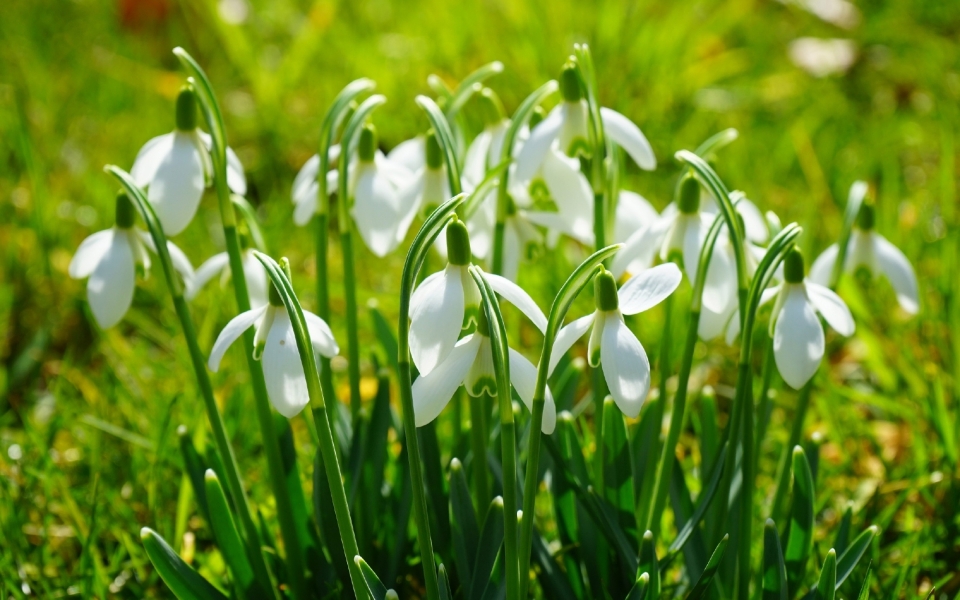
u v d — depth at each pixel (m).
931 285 0.81
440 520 0.65
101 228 0.96
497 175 0.63
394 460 0.69
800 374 0.60
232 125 1.21
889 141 1.14
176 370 0.79
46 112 1.14
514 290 0.58
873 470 0.75
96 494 0.68
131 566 0.69
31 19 1.39
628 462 0.63
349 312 0.65
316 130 1.19
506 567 0.59
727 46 1.42
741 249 0.61
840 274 0.66
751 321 0.60
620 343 0.58
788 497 0.71
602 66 1.19
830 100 1.26
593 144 0.63
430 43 1.29
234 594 0.65
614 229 0.66
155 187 0.62
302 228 1.00
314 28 1.32
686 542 0.64
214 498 0.62
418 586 0.67
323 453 0.59
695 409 0.78
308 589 0.65
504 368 0.57
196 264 0.93
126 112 1.20
